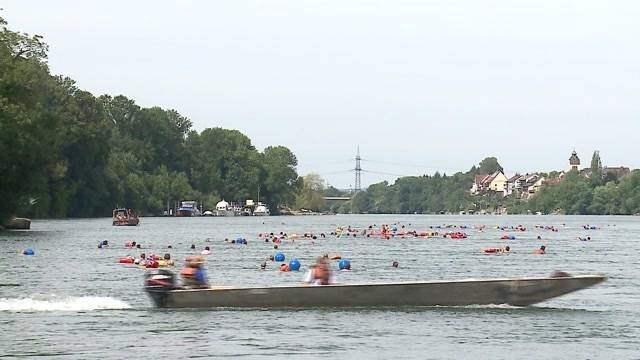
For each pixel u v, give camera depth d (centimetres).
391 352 5628
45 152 19675
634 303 7825
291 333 6175
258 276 10481
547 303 7656
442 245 18300
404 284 7069
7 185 19675
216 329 6312
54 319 6744
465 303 7119
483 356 5525
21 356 5478
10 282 9531
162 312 6988
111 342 5881
